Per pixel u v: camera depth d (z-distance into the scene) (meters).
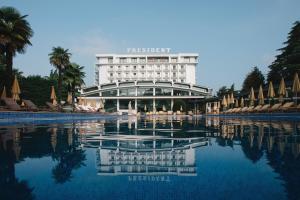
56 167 4.36
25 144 7.05
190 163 4.66
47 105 34.69
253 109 34.28
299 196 2.88
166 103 80.06
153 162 4.77
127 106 80.12
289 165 4.35
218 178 3.65
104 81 109.25
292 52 43.28
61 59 40.50
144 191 3.13
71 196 2.96
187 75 108.44
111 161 4.86
